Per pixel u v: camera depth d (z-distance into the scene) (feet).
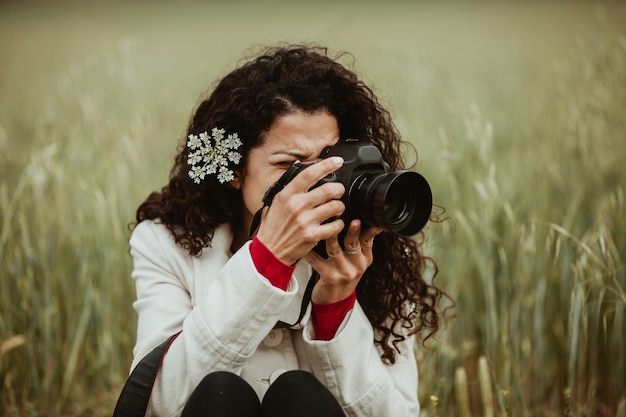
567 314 7.54
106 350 8.12
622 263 7.91
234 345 4.49
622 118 8.99
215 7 56.70
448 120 11.14
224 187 5.30
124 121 10.44
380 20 36.81
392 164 5.70
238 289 4.50
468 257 8.25
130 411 4.57
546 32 22.97
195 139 5.13
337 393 4.90
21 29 41.70
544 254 7.79
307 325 4.92
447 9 42.55
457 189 8.39
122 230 8.41
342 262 4.64
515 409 7.16
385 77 11.63
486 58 19.69
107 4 58.75
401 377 5.33
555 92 11.39
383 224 4.35
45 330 7.93
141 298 5.20
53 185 8.85
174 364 4.55
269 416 4.33
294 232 4.42
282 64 5.01
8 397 7.82
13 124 13.30
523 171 9.89
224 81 5.27
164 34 36.83
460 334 8.17
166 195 5.42
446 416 7.60
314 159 4.94
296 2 55.93
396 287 5.43
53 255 8.46
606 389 7.38
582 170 9.34
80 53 26.03
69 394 8.17
